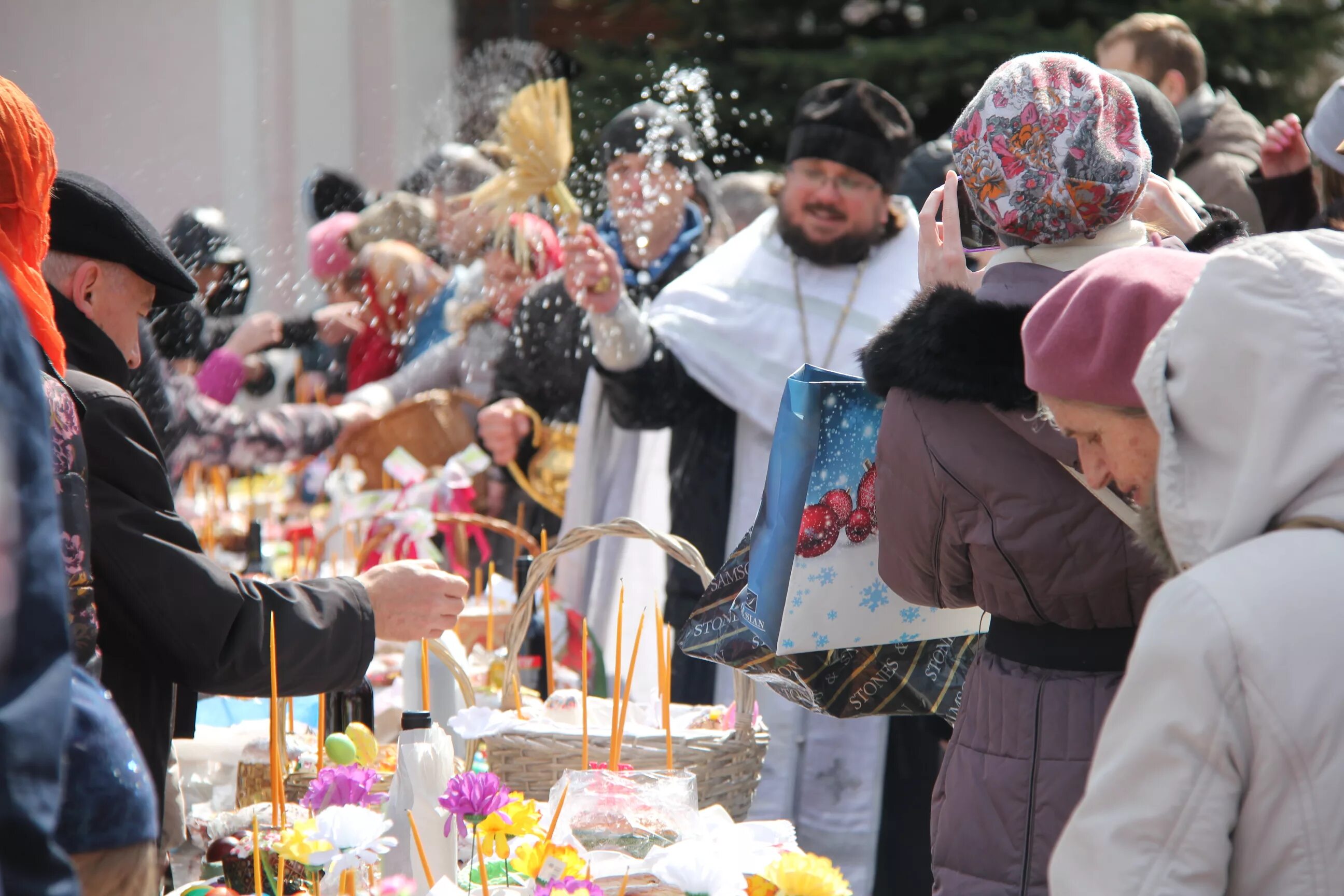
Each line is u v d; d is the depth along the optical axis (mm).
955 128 3828
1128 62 7656
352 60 19062
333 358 10820
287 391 10828
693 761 4090
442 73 19797
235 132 18312
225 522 8203
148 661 3625
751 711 4230
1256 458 2350
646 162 7910
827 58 23031
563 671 5664
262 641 3586
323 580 3820
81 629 2943
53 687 1853
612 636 7336
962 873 3531
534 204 8852
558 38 22031
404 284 9711
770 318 6922
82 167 17516
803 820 6617
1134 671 2424
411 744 3193
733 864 2818
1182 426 2455
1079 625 3430
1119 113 3678
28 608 1837
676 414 7043
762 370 6828
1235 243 2504
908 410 3615
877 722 6609
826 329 6875
